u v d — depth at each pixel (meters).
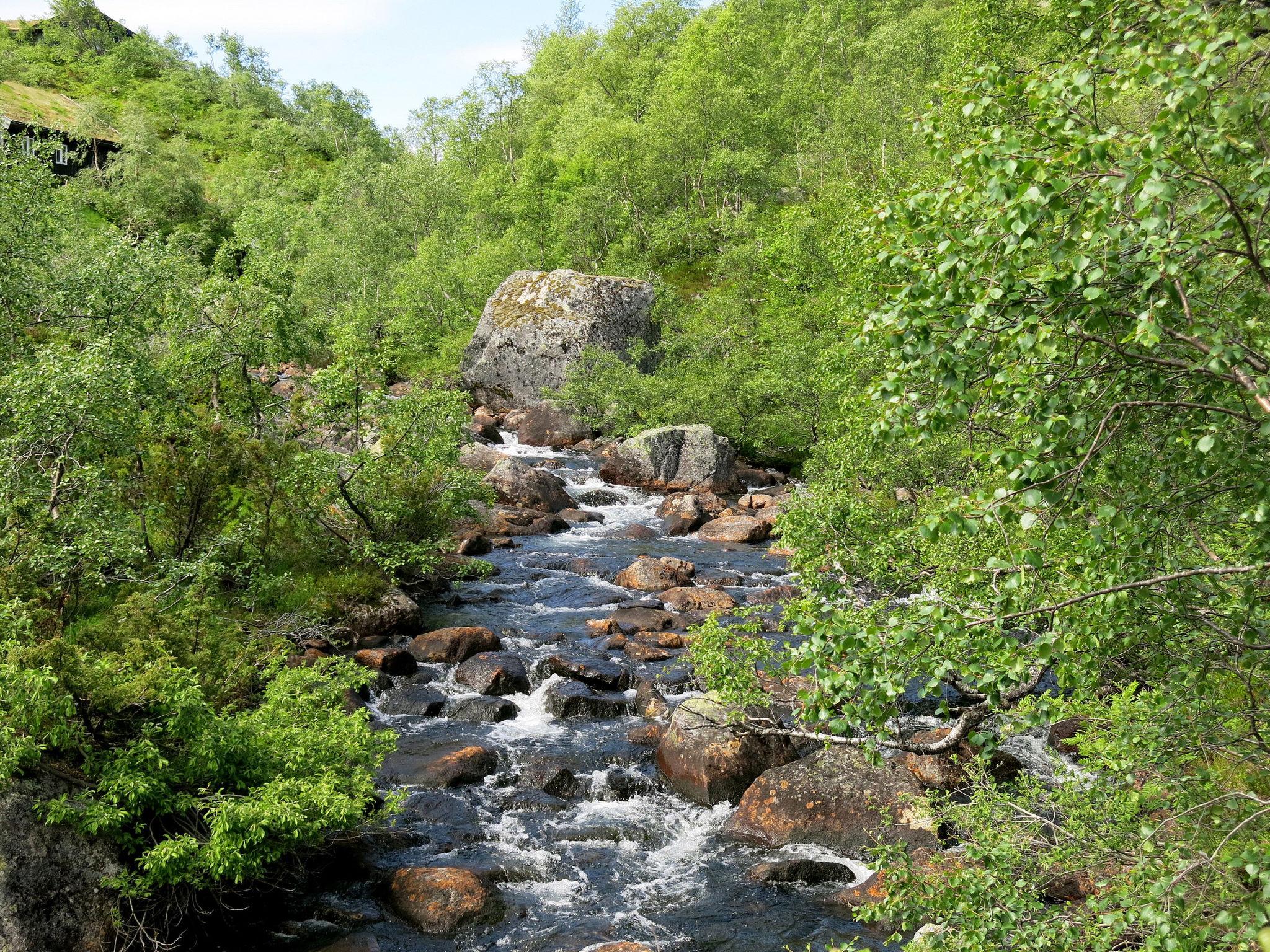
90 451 13.04
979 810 7.52
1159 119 3.79
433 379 44.59
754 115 69.25
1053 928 5.31
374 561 18.64
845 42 78.94
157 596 12.69
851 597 8.16
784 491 32.69
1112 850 6.11
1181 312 4.32
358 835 10.46
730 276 47.53
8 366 14.41
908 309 4.52
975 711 8.55
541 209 70.06
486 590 20.27
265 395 20.17
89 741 8.48
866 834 10.52
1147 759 5.77
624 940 8.99
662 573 20.84
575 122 89.12
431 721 13.81
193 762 8.59
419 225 75.25
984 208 4.47
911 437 4.71
